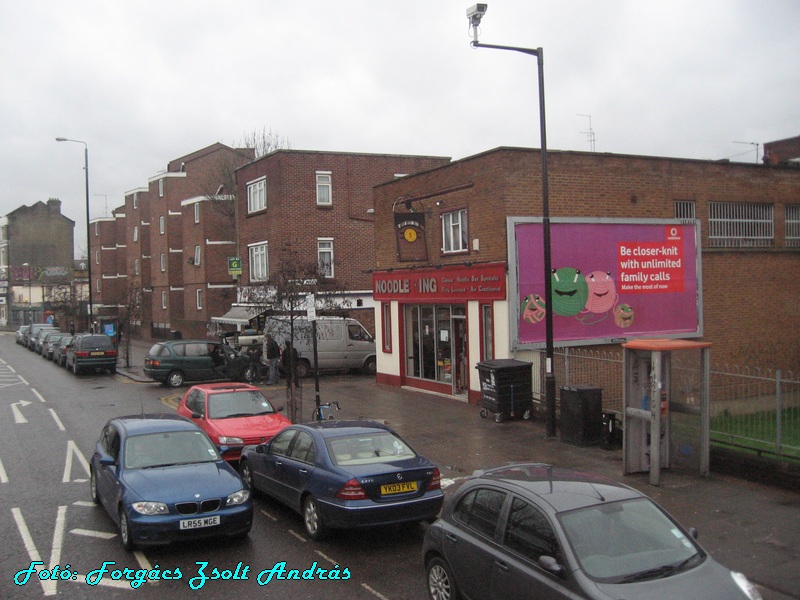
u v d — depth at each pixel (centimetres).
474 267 1850
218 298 4278
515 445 1395
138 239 5725
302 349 2639
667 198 1997
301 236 3172
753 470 1082
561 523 548
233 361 2589
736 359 2084
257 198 3362
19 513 1038
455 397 1992
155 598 732
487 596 594
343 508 834
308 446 948
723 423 1281
